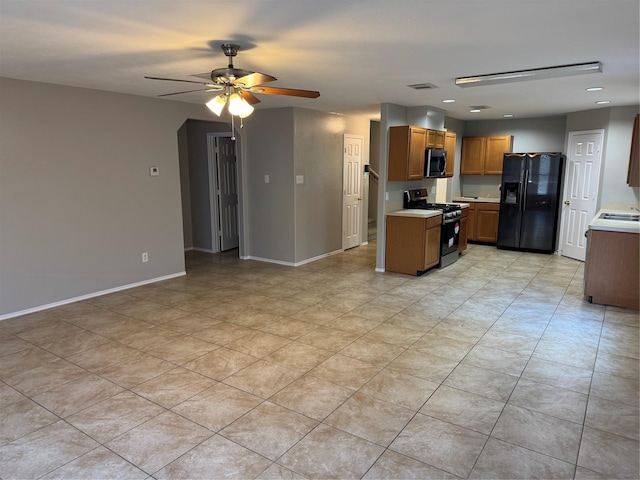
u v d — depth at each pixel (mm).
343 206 7297
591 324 4090
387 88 4562
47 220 4371
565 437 2406
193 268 6238
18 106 4062
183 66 3533
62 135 4402
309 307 4555
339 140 6969
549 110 6570
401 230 5820
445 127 7695
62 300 4582
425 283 5461
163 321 4141
